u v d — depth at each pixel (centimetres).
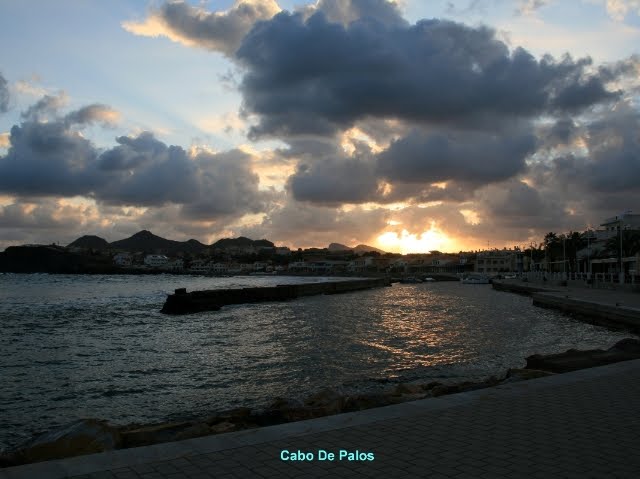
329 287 10056
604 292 5841
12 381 1944
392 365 2153
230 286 13425
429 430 686
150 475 522
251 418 1066
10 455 811
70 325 4103
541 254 15100
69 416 1495
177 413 1499
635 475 536
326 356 2389
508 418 745
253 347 2725
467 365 2127
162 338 3212
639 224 9488
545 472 543
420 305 6112
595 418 747
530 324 3784
